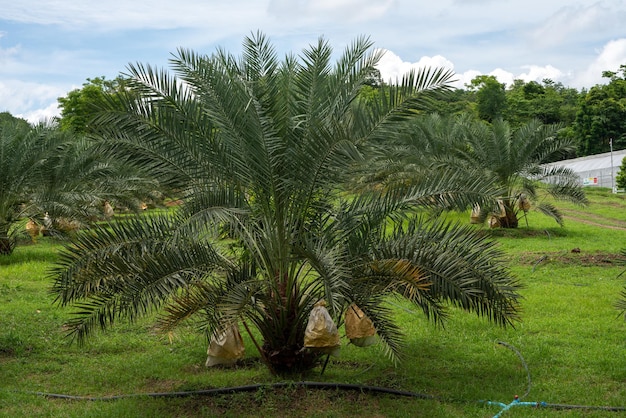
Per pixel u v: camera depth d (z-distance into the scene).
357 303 6.79
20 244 20.27
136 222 7.19
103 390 7.38
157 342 9.26
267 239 7.29
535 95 76.00
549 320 10.19
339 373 7.76
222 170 7.34
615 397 6.92
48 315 10.60
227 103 7.14
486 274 7.09
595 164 52.59
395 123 7.05
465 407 6.65
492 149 20.67
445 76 6.89
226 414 6.53
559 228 22.11
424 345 9.02
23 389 7.36
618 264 15.20
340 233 7.39
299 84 7.76
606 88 65.50
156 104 7.21
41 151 17.03
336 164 6.98
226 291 6.79
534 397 6.92
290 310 7.42
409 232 7.38
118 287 6.73
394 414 6.48
